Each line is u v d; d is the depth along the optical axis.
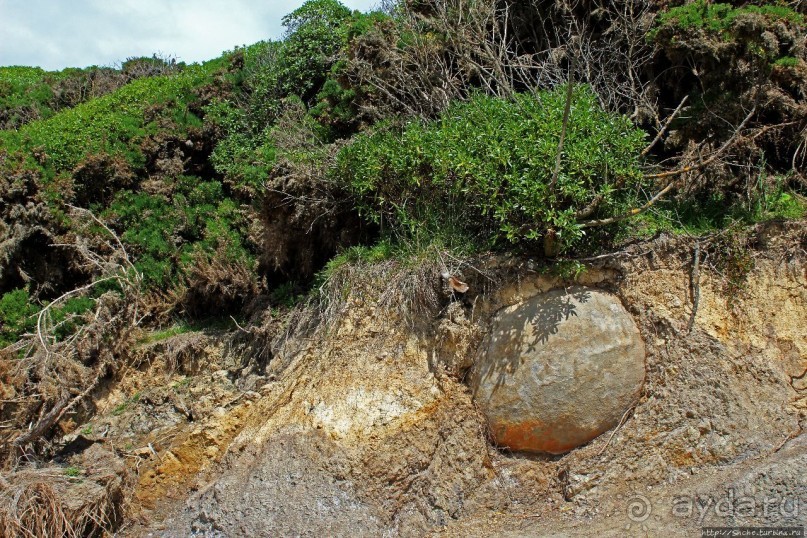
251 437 6.25
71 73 15.25
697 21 6.09
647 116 6.88
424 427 5.88
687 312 5.68
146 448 6.79
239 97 10.61
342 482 5.67
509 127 6.02
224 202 9.12
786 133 6.31
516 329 5.79
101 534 6.19
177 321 8.58
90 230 8.80
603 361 5.54
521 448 5.71
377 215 7.14
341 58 8.79
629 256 5.87
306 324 7.15
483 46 7.73
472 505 5.62
